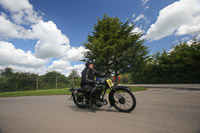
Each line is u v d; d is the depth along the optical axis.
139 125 2.38
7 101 6.54
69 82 20.23
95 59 12.79
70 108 4.17
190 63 13.91
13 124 2.66
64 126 2.46
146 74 20.81
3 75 18.05
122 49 13.09
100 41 12.10
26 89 17.56
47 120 2.89
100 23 14.14
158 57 19.02
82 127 2.38
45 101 6.00
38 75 19.69
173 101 4.60
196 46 14.16
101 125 2.46
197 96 5.47
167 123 2.43
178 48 16.89
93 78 3.97
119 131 2.13
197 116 2.80
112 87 3.52
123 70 14.25
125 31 14.65
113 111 3.56
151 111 3.34
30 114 3.52
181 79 15.53
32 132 2.21
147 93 7.60
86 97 3.87
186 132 2.01
